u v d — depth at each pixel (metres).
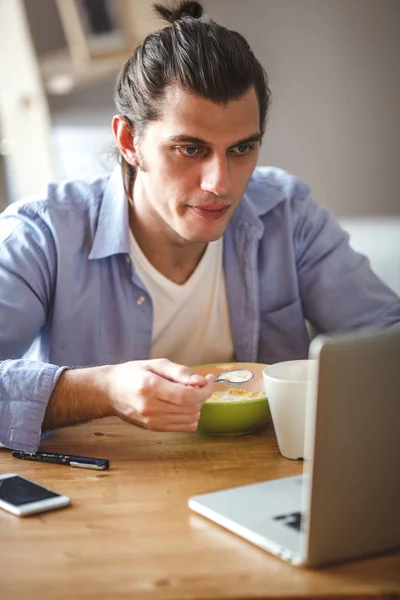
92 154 2.87
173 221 1.37
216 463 1.09
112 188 1.55
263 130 1.44
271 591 0.76
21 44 2.56
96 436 1.22
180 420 1.11
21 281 1.47
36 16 2.67
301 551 0.80
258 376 1.36
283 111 3.37
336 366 0.78
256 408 1.20
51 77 2.69
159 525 0.90
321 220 1.70
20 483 1.01
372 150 3.44
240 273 1.63
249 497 0.95
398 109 3.41
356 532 0.81
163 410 1.10
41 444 1.19
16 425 1.17
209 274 1.62
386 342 0.81
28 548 0.85
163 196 1.35
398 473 0.84
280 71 3.33
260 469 1.07
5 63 2.58
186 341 1.65
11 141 2.62
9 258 1.48
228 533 0.88
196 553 0.83
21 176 2.64
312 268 1.69
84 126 2.89
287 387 1.07
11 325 1.44
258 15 3.26
